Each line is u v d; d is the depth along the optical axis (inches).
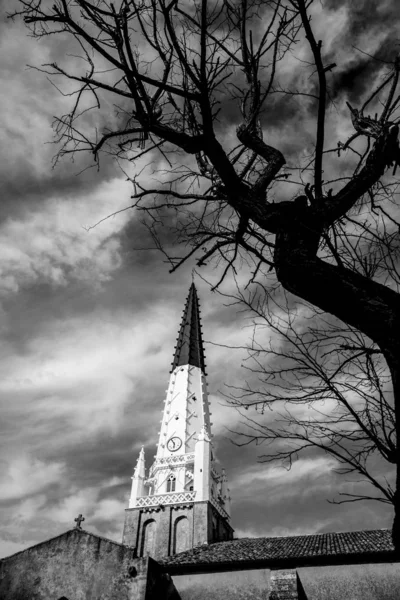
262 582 878.4
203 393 2425.0
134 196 258.7
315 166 221.1
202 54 206.2
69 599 819.4
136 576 821.9
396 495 176.4
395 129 228.4
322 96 209.9
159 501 1910.7
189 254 272.2
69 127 243.6
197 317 2810.0
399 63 237.8
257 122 265.7
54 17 207.0
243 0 235.1
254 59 237.1
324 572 863.1
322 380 248.1
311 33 201.3
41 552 886.4
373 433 228.5
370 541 954.7
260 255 248.8
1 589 852.0
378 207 265.7
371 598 812.6
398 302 175.8
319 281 183.3
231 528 2086.6
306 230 206.5
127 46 203.2
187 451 2153.1
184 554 1100.5
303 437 249.4
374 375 239.9
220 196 251.9
